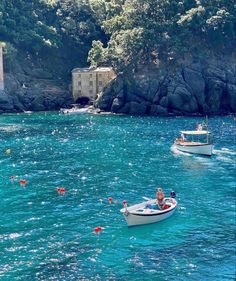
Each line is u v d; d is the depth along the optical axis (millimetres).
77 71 171750
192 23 165250
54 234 46719
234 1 172500
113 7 185625
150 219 49688
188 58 162875
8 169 74188
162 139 103562
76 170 73750
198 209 54906
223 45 170500
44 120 137375
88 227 48875
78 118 143125
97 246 44062
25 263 40156
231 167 76312
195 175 70938
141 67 161250
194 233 47594
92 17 193125
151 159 82375
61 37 185500
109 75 169875
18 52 177375
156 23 164625
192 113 156375
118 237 46406
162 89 156875
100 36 191250
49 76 179125
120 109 157500
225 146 95438
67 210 54125
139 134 110562
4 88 163375
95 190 62500
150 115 152750
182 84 157250
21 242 44531
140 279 37656
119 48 161625
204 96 158500
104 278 37781
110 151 89562
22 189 62750
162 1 167750
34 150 90062
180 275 38406
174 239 46062
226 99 160875
